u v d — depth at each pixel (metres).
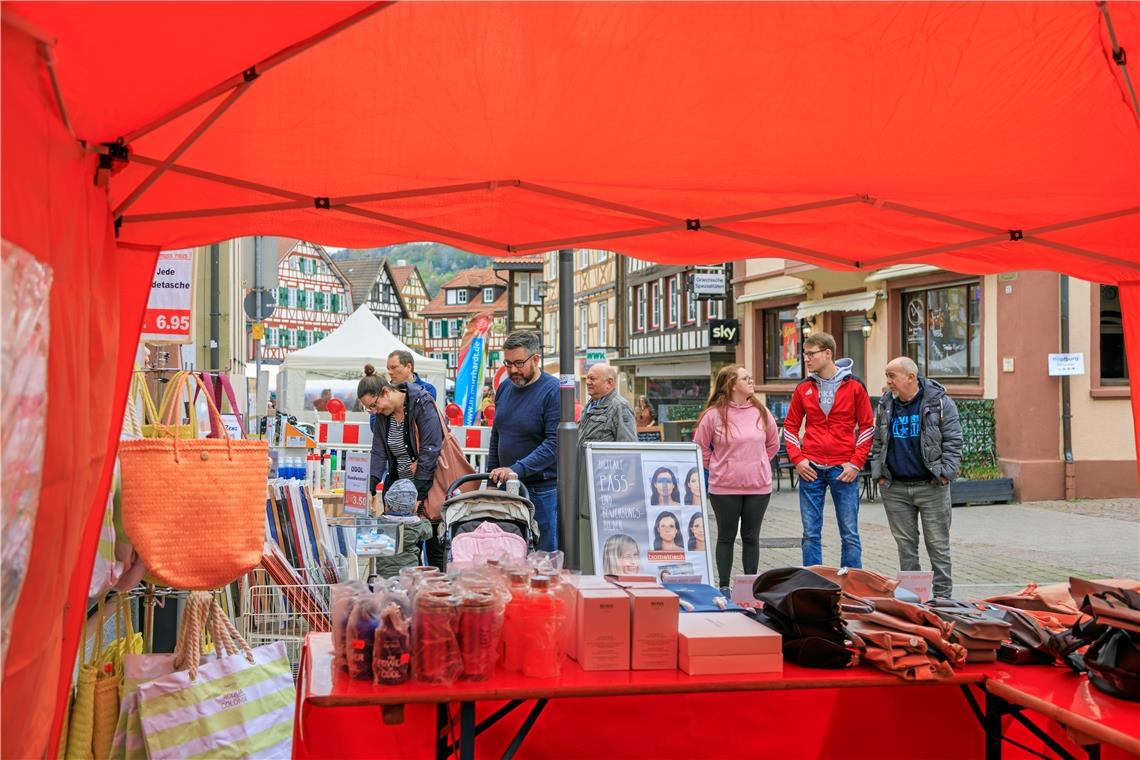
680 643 3.61
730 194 4.68
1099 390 16.53
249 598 5.31
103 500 3.55
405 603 3.46
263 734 4.20
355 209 4.62
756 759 4.16
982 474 16.55
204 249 21.70
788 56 3.25
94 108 2.50
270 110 3.55
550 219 4.98
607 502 6.33
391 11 2.94
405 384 7.82
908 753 4.22
